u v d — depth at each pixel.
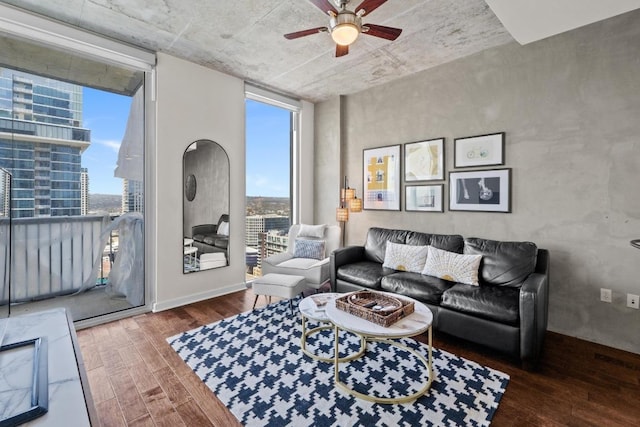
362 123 4.44
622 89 2.46
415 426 1.62
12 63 2.51
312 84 4.20
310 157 5.00
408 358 2.32
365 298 2.34
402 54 3.32
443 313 2.56
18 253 2.56
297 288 3.10
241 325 2.90
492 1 2.06
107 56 2.93
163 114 3.27
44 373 0.88
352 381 2.02
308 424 1.64
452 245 3.21
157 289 3.27
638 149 2.41
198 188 3.59
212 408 1.77
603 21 2.53
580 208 2.68
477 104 3.29
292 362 2.25
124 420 1.68
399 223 4.03
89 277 2.92
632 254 2.45
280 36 2.96
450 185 3.52
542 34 2.44
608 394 1.90
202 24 2.74
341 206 4.64
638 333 2.43
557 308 2.81
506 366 2.22
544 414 1.73
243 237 4.09
